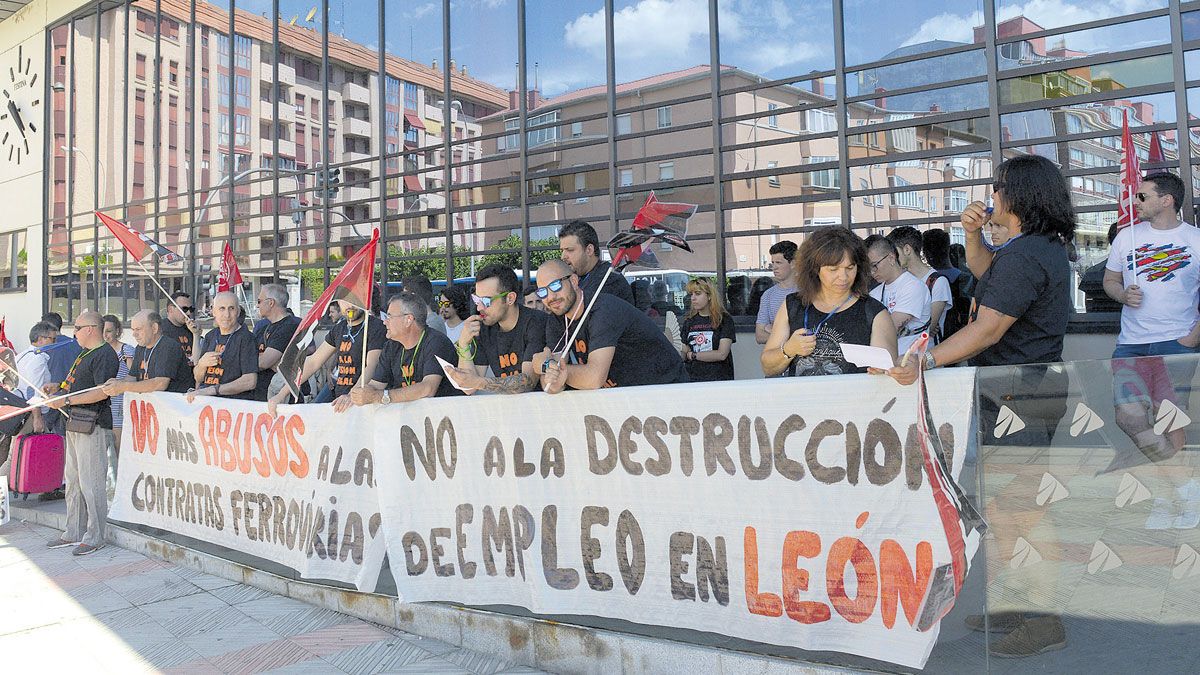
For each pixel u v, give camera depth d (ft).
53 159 40.86
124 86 36.52
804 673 9.46
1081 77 15.83
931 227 17.38
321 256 28.99
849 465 9.17
